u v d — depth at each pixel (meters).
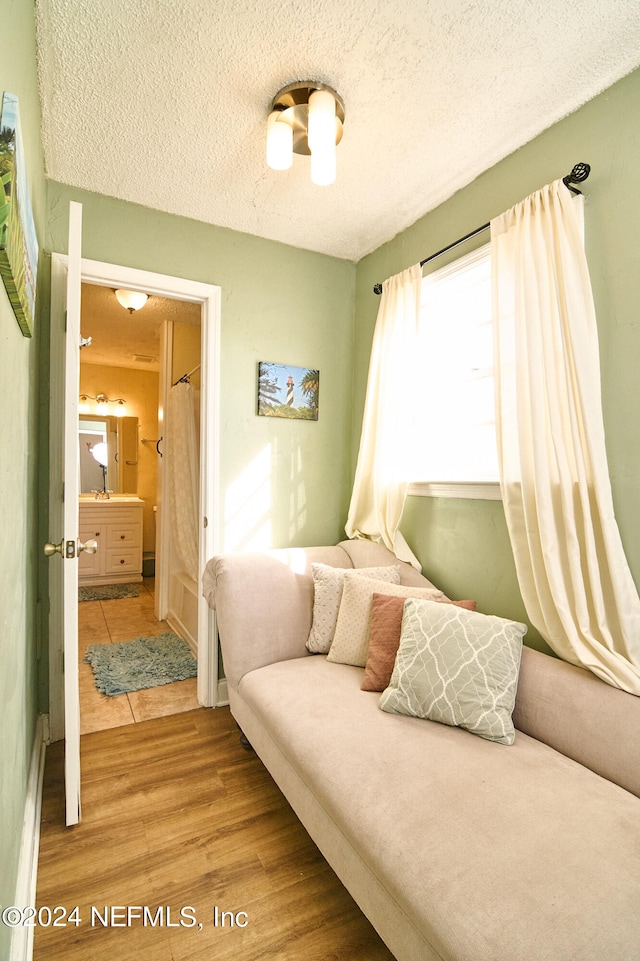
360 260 2.82
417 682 1.44
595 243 1.51
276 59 1.42
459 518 2.04
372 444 2.51
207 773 1.81
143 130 1.72
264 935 1.17
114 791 1.69
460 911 0.82
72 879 1.31
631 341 1.41
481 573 1.92
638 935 0.76
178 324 3.84
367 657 1.77
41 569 2.01
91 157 1.88
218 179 2.03
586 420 1.40
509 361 1.68
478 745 1.29
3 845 0.89
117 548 4.96
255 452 2.53
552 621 1.49
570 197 1.51
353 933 1.18
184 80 1.49
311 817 1.29
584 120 1.57
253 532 2.53
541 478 1.48
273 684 1.68
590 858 0.90
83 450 5.25
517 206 1.66
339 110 1.59
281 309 2.60
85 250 2.10
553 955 0.73
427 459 2.28
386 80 1.49
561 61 1.42
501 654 1.44
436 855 0.92
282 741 1.41
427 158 1.88
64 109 1.61
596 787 1.14
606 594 1.39
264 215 2.32
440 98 1.57
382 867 0.95
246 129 1.72
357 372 2.83
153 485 5.58
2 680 0.92
